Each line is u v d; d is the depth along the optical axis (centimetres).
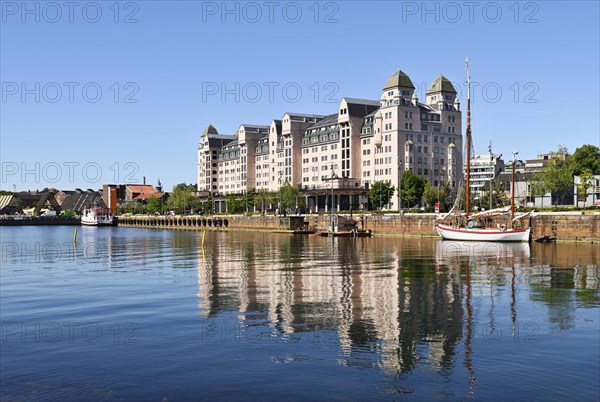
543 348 2378
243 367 2131
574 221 9731
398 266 5703
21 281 4722
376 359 2227
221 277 4812
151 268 5712
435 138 19500
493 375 2033
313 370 2092
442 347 2391
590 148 17362
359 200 19450
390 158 18962
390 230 13162
